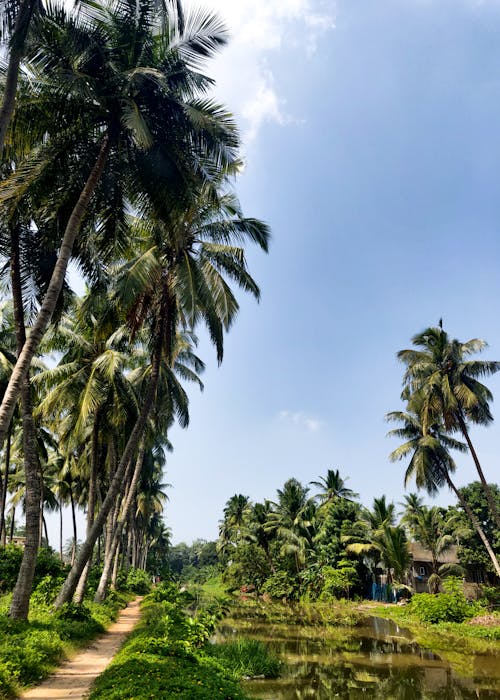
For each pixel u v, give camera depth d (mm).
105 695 7484
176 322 19781
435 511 39562
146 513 49844
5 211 12648
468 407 26344
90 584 27281
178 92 12055
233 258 19078
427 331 29359
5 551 24219
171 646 11453
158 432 28297
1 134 8695
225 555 71250
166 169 12211
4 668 8383
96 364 19547
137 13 11602
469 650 19906
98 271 15461
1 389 23531
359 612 35812
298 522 50094
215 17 11672
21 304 14125
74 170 12773
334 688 13875
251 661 15266
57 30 11156
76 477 39531
